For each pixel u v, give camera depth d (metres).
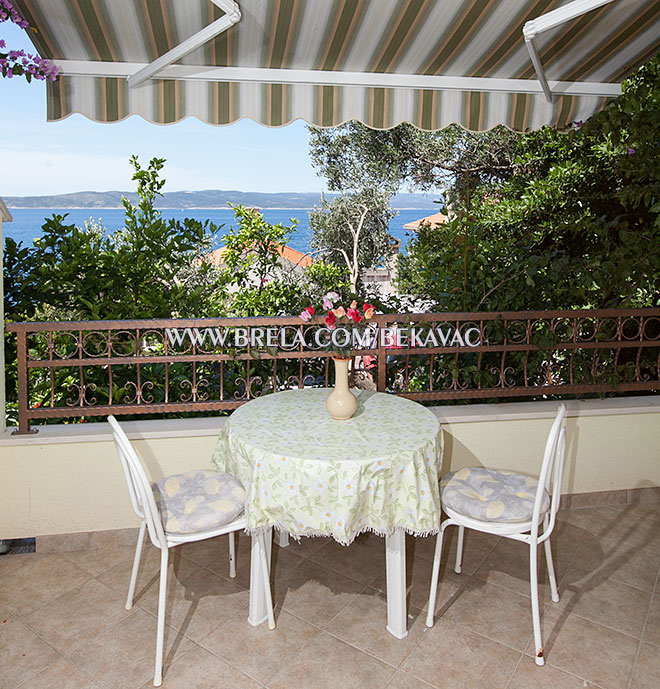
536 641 2.40
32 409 3.19
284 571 3.07
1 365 3.17
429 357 3.93
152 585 2.96
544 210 5.32
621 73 3.56
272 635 2.58
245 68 3.23
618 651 2.48
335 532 2.33
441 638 2.56
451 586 2.95
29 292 3.88
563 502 3.73
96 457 3.21
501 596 2.87
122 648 2.51
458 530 3.34
